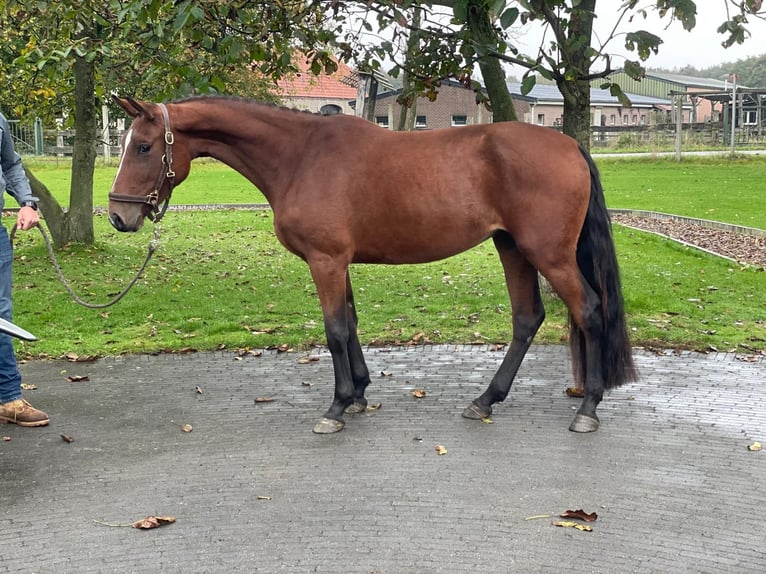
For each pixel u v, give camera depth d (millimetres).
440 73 6934
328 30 6984
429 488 3893
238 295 8727
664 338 6562
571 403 5145
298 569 3166
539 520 3537
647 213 15766
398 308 8008
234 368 6109
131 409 5207
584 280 4570
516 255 4855
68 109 12523
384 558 3234
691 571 3107
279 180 4746
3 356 4840
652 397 5211
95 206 17641
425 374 5859
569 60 5773
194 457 4375
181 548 3361
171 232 13828
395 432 4688
